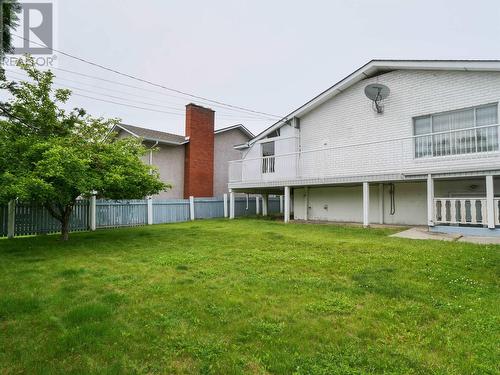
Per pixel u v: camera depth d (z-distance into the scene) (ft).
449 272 16.70
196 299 13.06
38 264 19.71
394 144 37.99
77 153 26.99
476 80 32.68
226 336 9.88
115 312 11.72
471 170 29.40
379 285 14.70
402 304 12.49
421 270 17.04
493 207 28.14
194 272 17.31
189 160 63.87
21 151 27.02
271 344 9.37
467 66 32.17
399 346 9.27
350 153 41.83
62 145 27.71
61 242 28.78
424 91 36.11
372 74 40.24
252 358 8.64
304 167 46.42
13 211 33.19
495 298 13.19
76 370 8.07
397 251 21.83
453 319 11.14
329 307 12.13
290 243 25.88
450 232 30.17
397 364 8.32
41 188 23.56
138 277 16.39
